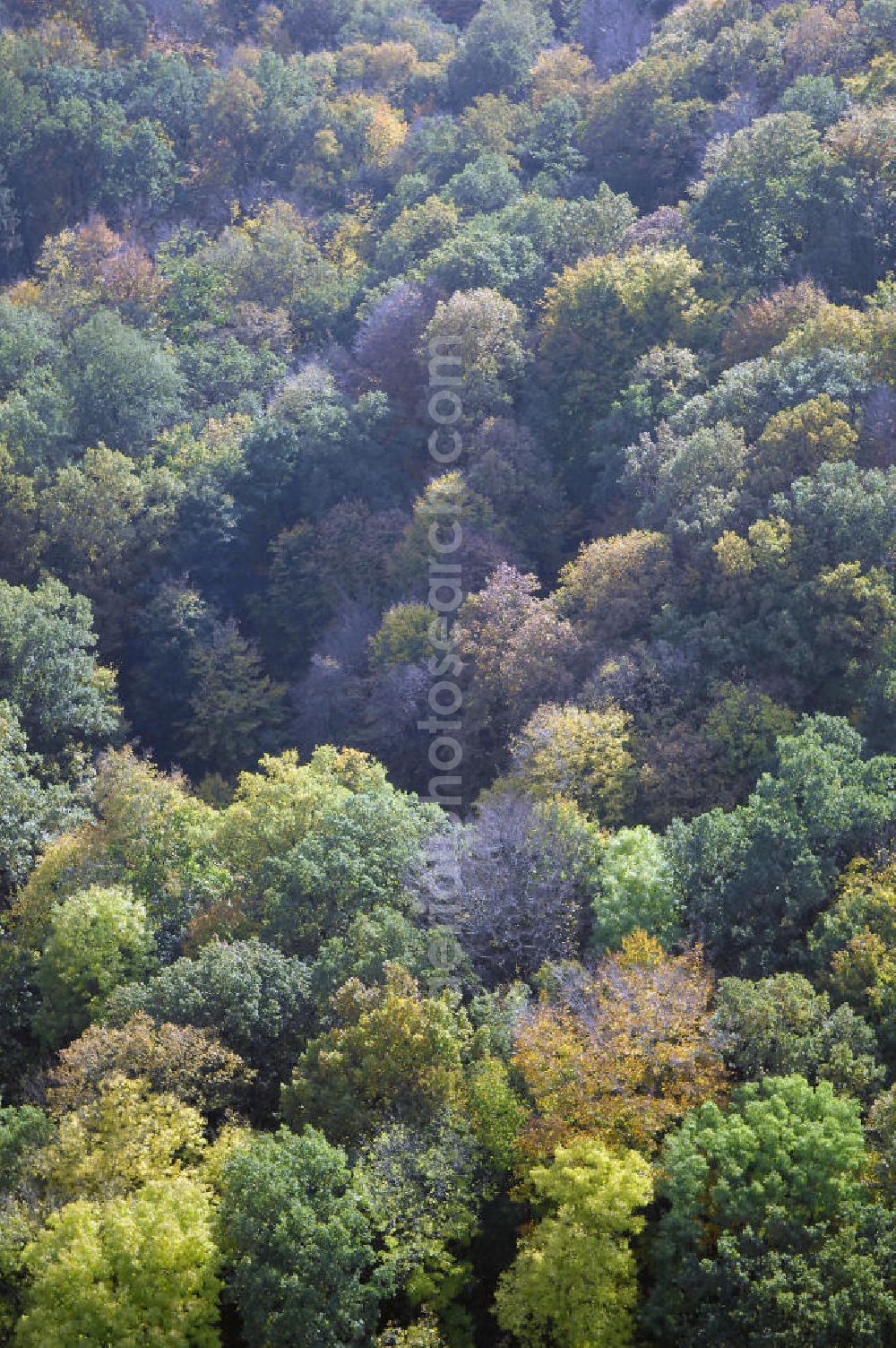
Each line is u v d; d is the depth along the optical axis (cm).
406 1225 3869
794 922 4800
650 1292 3891
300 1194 3747
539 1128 4016
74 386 9519
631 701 6109
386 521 8600
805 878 4741
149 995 4594
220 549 8825
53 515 8538
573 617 6981
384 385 9838
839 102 9850
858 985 4388
